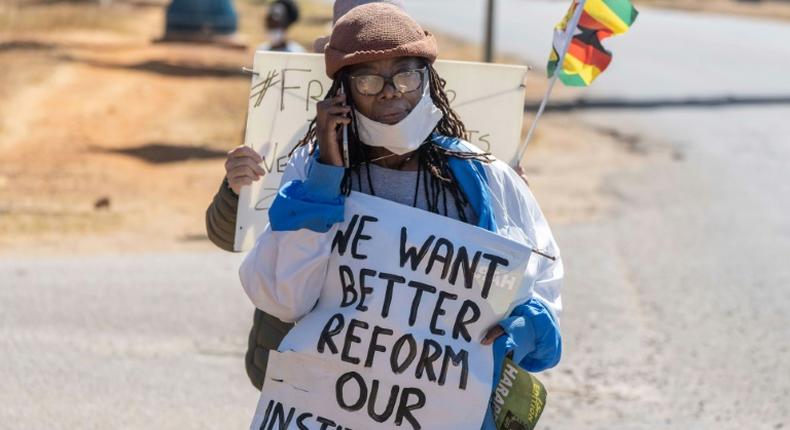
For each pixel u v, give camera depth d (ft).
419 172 19.11
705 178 78.28
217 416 34.27
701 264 52.85
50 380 37.24
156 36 168.25
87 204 70.95
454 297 18.65
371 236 18.70
